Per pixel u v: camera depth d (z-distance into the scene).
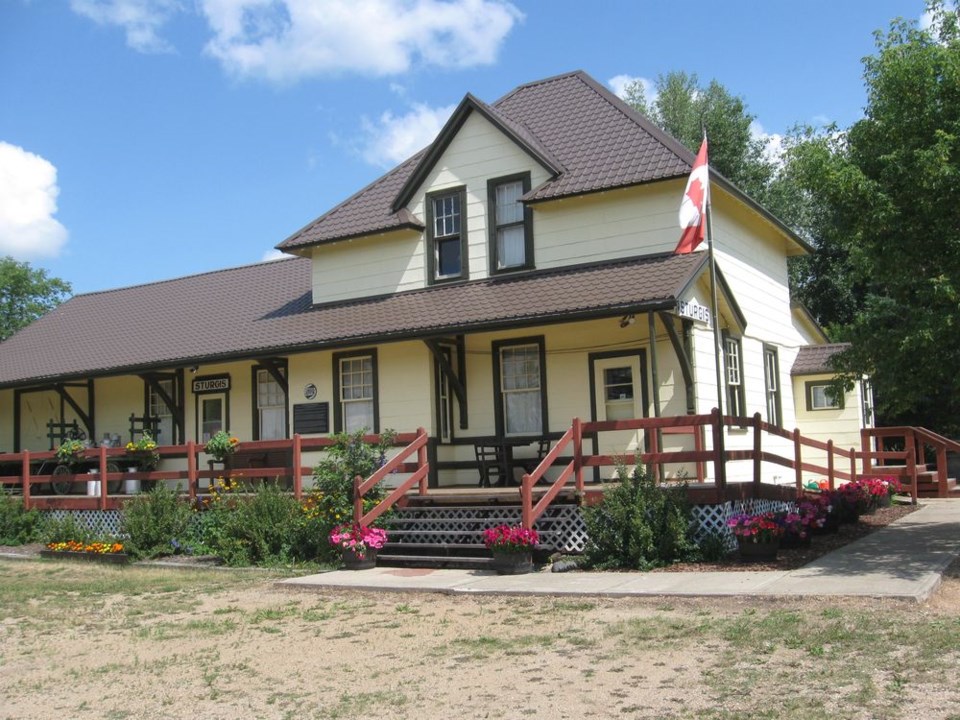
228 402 20.92
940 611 8.48
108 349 22.91
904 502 19.83
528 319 15.35
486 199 18.30
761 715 5.98
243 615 10.66
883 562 11.14
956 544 12.50
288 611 10.76
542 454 16.72
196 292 25.31
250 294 23.52
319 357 19.17
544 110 20.06
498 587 11.25
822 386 22.17
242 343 19.48
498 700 6.73
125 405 23.02
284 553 14.70
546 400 16.97
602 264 16.91
